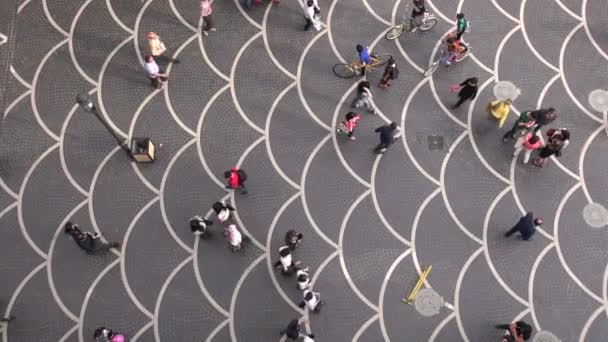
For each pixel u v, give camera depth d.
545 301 17.34
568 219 18.31
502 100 19.66
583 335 16.97
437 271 17.69
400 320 17.16
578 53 20.73
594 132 19.50
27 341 16.94
